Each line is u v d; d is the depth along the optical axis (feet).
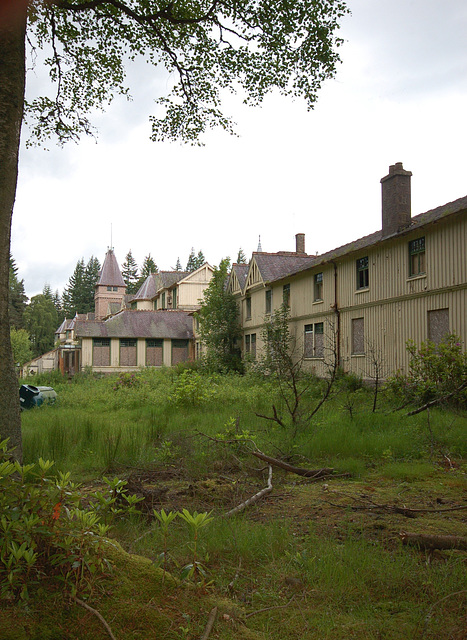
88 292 382.83
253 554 13.97
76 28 35.04
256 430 35.22
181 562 13.09
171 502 19.31
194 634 9.43
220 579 12.23
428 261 59.26
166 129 41.29
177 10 34.65
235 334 120.06
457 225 54.65
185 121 40.91
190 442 30.35
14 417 19.93
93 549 10.36
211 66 37.68
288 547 14.66
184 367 112.37
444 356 45.60
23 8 21.21
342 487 22.89
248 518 17.49
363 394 58.08
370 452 30.14
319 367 83.46
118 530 15.64
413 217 68.33
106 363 136.87
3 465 9.87
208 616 10.08
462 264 53.83
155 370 109.81
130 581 10.49
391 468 25.96
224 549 14.23
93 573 10.11
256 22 34.01
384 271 67.82
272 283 101.24
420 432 34.19
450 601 11.16
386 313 67.41
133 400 59.00
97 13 33.04
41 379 98.32
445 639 9.67
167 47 35.14
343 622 10.46
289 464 26.81
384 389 49.98
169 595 10.50
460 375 43.55
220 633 9.62
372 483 23.80
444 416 39.91
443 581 11.99
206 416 43.57
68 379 104.12
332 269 81.66
